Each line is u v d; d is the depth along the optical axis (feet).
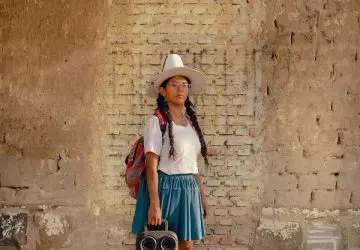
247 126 18.48
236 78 18.53
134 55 18.69
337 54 18.52
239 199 18.40
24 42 18.83
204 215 15.80
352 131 18.43
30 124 18.72
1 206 18.60
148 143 14.57
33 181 18.62
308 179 18.38
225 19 18.62
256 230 18.29
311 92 18.49
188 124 15.46
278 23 18.58
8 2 18.86
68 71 18.72
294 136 18.44
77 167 18.60
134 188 15.37
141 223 14.60
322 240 18.21
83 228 18.45
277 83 18.51
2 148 18.72
